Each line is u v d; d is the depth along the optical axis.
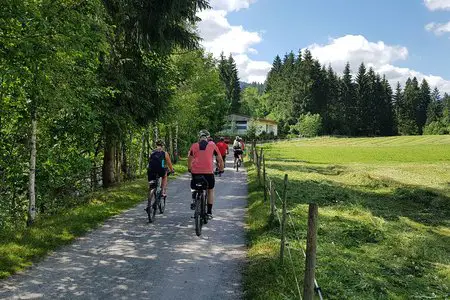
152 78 16.62
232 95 129.00
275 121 119.50
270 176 20.70
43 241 8.04
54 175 14.52
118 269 6.70
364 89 117.12
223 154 24.30
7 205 13.19
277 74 158.00
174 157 34.53
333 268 7.05
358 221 11.27
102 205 12.20
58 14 7.98
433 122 135.00
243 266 7.00
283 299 5.34
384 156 44.47
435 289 6.84
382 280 6.88
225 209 12.47
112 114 15.12
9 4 6.63
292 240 8.35
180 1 13.89
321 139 93.81
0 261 6.66
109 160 18.50
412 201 16.39
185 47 15.71
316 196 15.10
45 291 5.70
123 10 14.02
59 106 10.84
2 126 12.45
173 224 10.16
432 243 9.73
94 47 9.39
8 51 7.31
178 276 6.44
